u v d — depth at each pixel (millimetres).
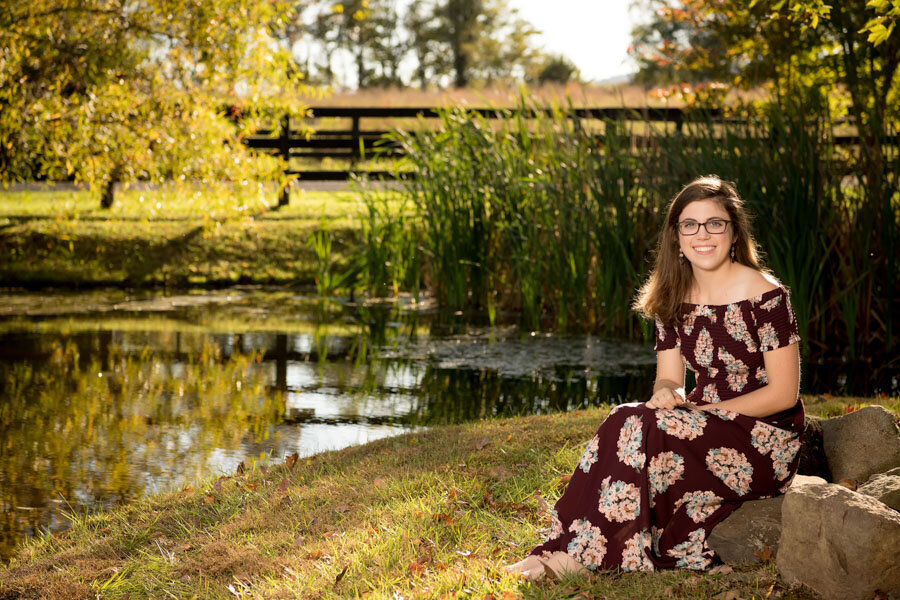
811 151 8734
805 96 10320
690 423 3246
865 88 9992
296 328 9773
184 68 10453
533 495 4145
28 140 9742
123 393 7078
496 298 11062
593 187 9680
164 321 10039
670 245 3461
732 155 9070
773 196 8617
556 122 10883
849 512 2928
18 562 4004
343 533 3895
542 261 10078
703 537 3266
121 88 10172
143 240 13281
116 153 9953
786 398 3287
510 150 10984
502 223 10383
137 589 3617
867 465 3861
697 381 3514
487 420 5777
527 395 7051
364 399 6941
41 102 9391
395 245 11844
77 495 4848
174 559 3877
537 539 3650
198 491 4734
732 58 11625
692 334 3439
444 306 11211
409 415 6488
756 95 11852
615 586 3109
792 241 8453
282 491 4547
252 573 3662
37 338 9016
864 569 2871
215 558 3812
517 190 10523
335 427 6176
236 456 5535
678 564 3230
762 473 3299
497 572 3270
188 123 10359
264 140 15453
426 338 9297
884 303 8570
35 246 12914
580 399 6922
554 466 4488
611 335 9508
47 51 9781
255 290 12266
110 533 4254
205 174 10469
